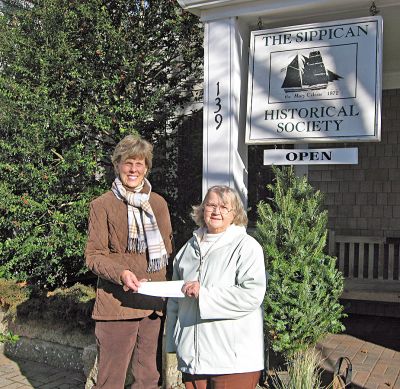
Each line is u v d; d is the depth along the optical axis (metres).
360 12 4.29
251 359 2.54
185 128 6.40
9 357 5.11
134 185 3.01
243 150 4.61
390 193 6.89
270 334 3.87
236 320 2.55
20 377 4.56
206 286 2.59
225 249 2.62
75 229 5.64
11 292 5.32
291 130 4.22
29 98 5.60
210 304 2.48
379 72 3.95
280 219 3.97
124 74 5.89
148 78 6.22
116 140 5.98
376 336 5.71
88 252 2.95
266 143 4.34
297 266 3.86
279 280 3.85
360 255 6.87
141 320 3.08
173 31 6.01
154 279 3.04
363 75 3.99
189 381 2.67
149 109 5.92
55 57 5.63
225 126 4.41
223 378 2.54
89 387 3.85
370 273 6.79
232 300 2.48
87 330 4.71
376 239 6.78
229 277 2.56
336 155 4.10
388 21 4.72
